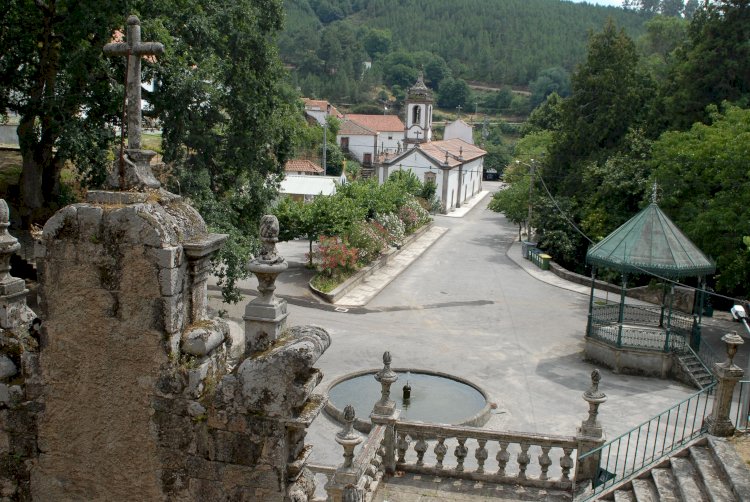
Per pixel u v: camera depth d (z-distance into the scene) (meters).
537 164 48.88
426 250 47.66
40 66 22.33
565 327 29.30
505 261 44.72
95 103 22.06
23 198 24.11
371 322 28.98
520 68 157.38
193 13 23.34
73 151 20.89
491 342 26.78
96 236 5.97
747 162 25.41
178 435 6.12
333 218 36.34
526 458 12.56
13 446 6.53
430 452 15.69
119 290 6.02
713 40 35.69
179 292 6.06
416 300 33.31
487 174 103.56
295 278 35.56
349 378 21.66
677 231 24.20
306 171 63.53
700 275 23.58
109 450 6.32
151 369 6.08
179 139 23.03
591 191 42.06
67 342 6.23
